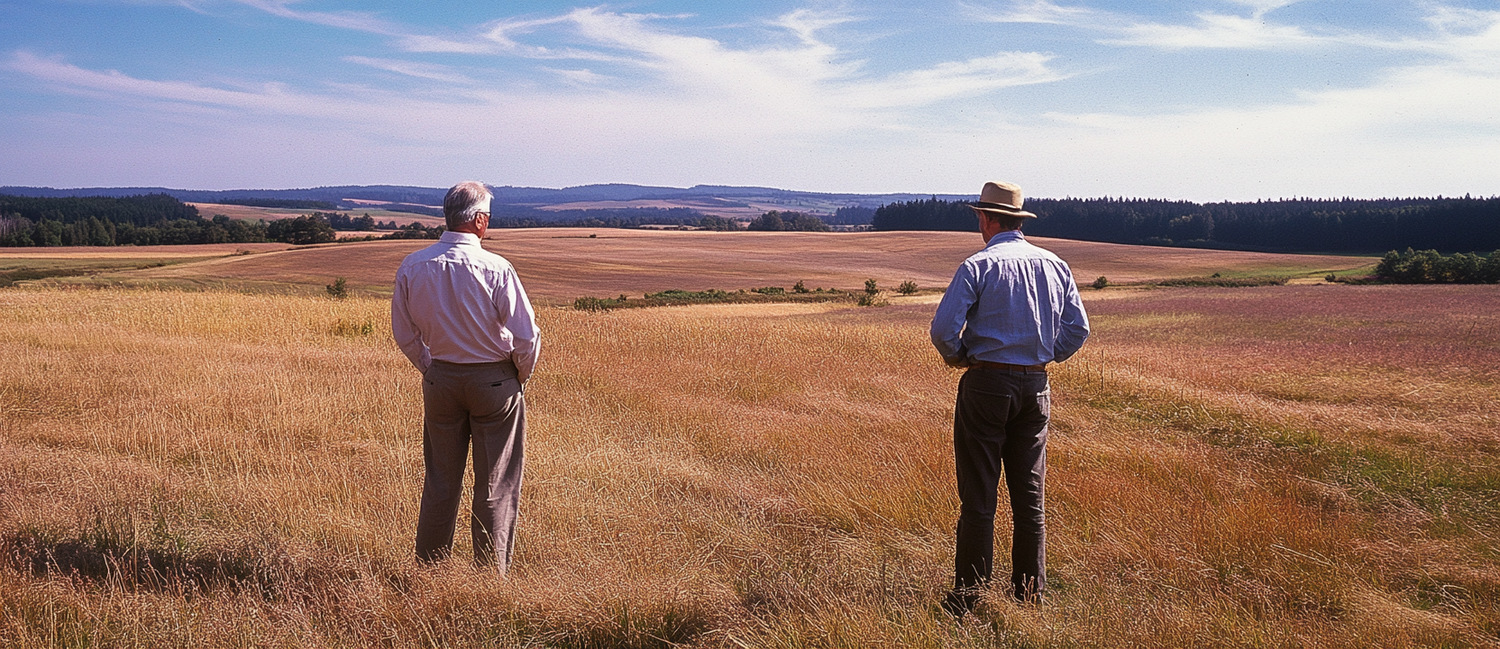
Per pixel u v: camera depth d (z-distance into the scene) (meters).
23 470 4.20
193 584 2.90
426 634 2.64
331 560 3.17
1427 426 6.40
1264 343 19.30
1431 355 13.73
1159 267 102.06
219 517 3.72
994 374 3.04
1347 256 114.50
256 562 3.13
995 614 2.93
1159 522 3.84
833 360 9.86
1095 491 4.30
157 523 3.56
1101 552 3.58
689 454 5.24
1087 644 2.69
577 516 3.88
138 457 4.67
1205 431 6.35
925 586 3.22
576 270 92.38
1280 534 3.69
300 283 69.56
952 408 6.97
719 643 2.69
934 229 178.25
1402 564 3.54
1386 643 2.76
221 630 2.54
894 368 9.46
